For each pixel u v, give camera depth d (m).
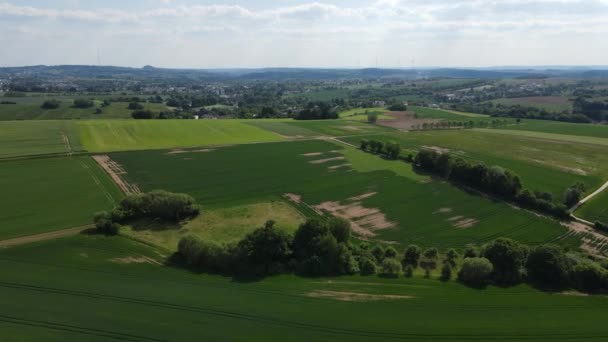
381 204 78.62
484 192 85.75
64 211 68.94
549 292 48.84
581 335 39.41
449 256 57.78
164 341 35.75
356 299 45.66
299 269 52.53
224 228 65.31
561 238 65.88
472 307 44.69
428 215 73.88
